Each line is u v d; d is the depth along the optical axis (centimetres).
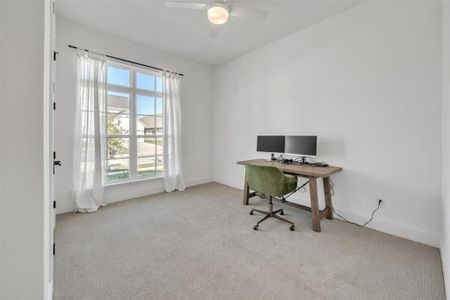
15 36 45
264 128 359
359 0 232
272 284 147
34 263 48
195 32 307
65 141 276
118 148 333
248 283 148
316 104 285
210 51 376
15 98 45
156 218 263
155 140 377
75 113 279
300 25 286
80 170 281
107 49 309
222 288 143
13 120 45
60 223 245
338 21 259
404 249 193
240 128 405
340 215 264
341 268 165
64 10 254
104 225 242
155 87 375
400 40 213
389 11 219
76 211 281
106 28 296
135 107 350
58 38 267
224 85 436
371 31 232
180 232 226
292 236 218
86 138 283
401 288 144
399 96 215
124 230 229
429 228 201
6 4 44
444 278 151
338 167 259
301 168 252
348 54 252
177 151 391
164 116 377
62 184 275
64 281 148
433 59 195
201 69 439
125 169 342
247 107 389
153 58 363
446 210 160
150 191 367
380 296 137
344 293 139
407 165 212
